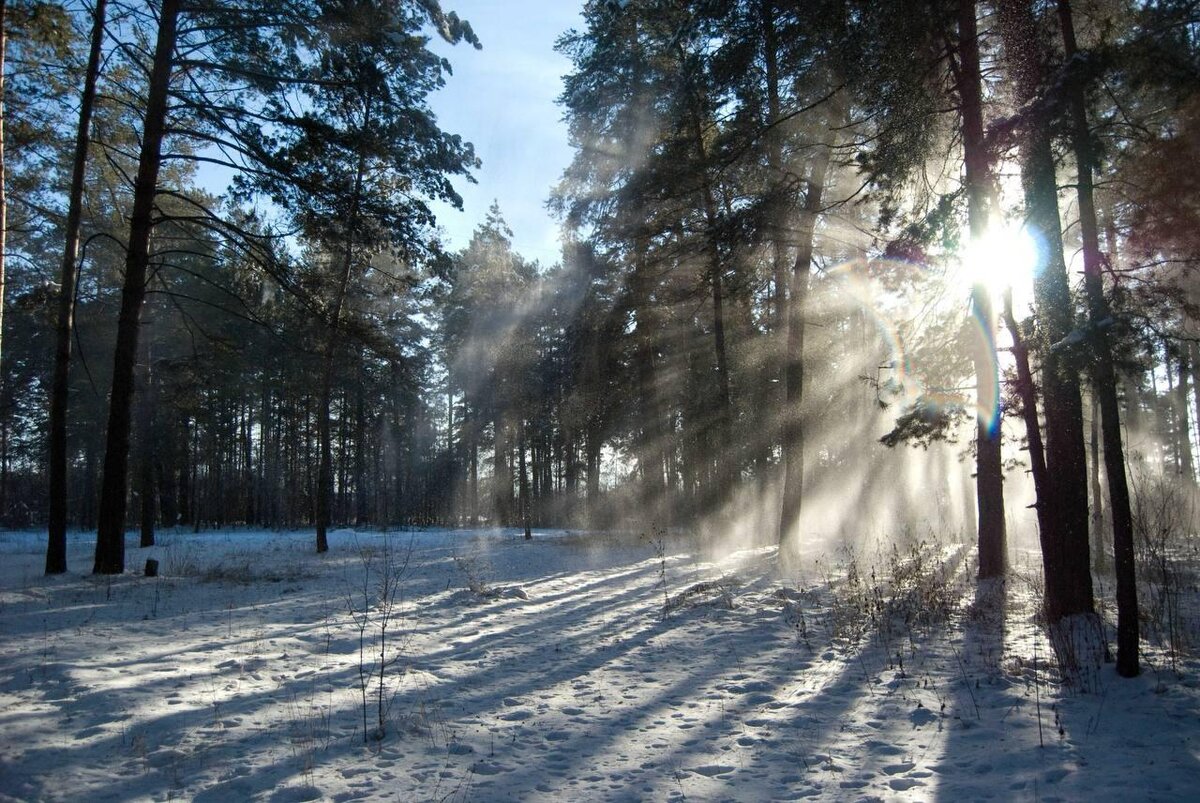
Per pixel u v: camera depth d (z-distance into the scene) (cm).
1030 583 1094
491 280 3312
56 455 1359
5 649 734
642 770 493
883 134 993
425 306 3653
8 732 504
